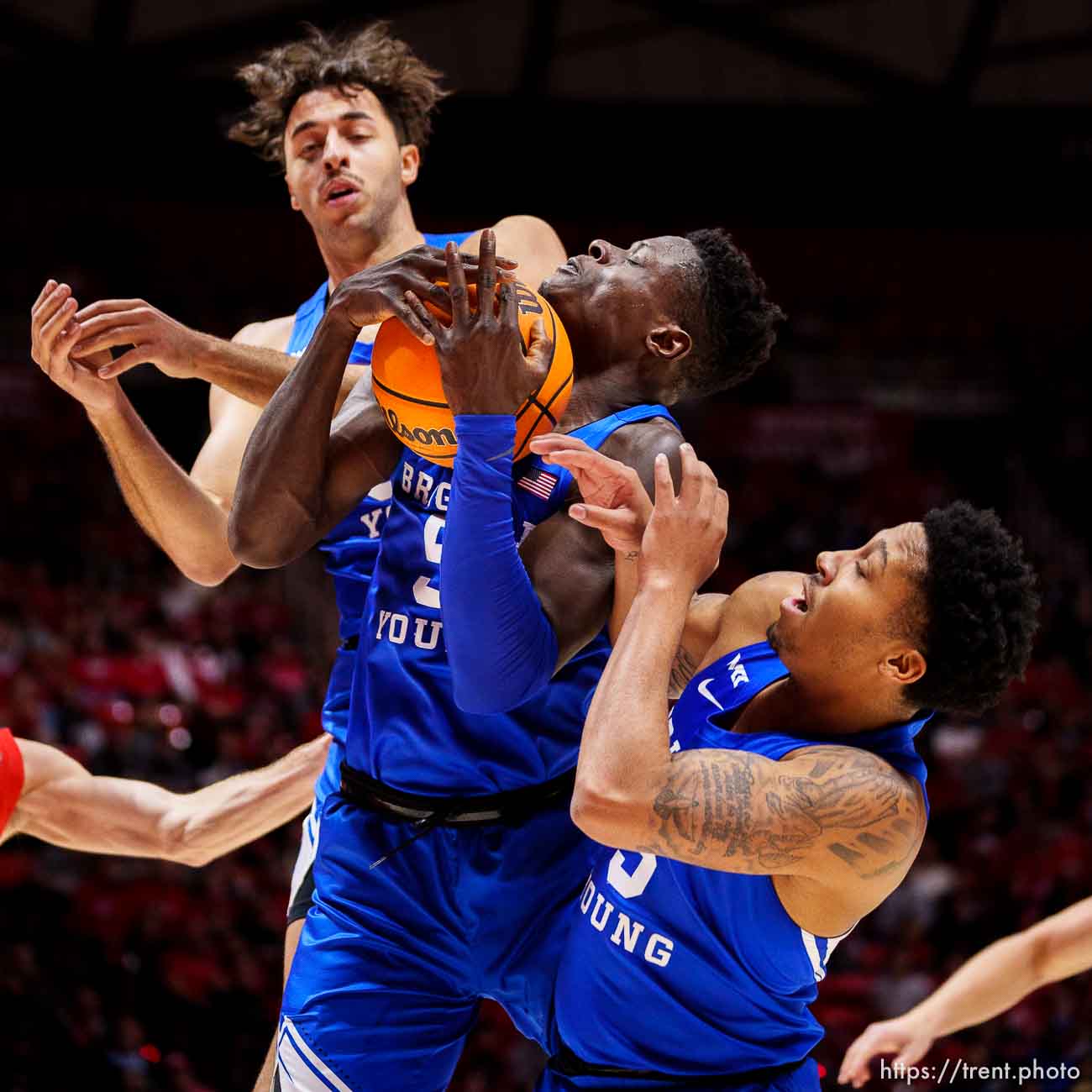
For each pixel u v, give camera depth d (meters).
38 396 23.12
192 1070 10.39
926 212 25.34
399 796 3.41
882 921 13.40
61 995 10.02
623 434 3.30
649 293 3.40
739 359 3.57
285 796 4.76
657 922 3.18
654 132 24.75
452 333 2.93
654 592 3.02
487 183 24.70
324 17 22.78
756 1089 3.22
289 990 3.49
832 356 26.11
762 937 3.11
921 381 25.98
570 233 25.42
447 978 3.44
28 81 22.75
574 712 3.45
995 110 24.48
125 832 4.80
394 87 4.67
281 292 25.50
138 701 15.82
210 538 4.48
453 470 3.11
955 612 2.98
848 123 24.81
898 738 3.19
